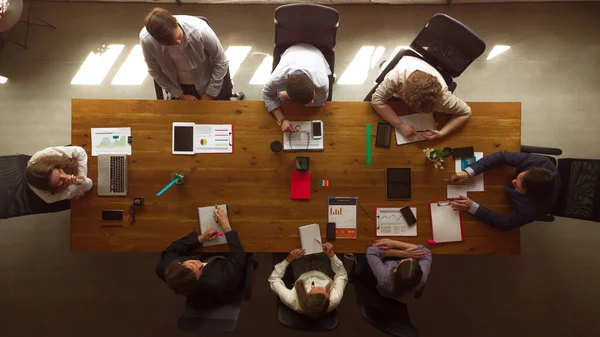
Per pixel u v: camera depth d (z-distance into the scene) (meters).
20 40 3.25
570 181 2.50
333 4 3.30
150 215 2.43
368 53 3.29
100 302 3.18
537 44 3.27
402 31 3.29
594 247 3.21
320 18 2.22
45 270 3.18
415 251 2.35
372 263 2.30
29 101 3.22
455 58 2.35
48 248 3.18
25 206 2.39
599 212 2.38
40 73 3.24
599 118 3.26
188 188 2.44
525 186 2.16
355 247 2.44
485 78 3.27
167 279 2.03
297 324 2.22
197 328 2.13
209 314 2.19
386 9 3.30
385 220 2.45
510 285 3.22
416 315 3.21
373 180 2.46
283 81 2.23
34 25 3.25
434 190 2.46
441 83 2.25
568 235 3.22
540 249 3.23
